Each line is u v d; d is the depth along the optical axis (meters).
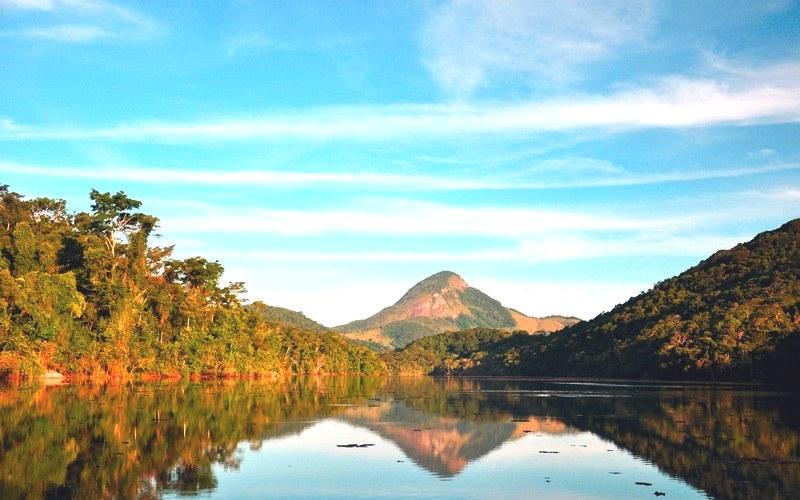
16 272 103.56
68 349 100.94
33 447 39.78
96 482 31.72
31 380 95.50
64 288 97.25
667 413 68.06
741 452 42.72
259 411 67.62
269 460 39.12
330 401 87.38
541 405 82.31
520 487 33.06
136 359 115.62
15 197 122.88
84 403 65.12
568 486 33.38
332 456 41.09
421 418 64.62
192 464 36.84
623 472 36.78
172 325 130.38
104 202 115.81
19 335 91.12
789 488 32.69
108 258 108.69
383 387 143.38
